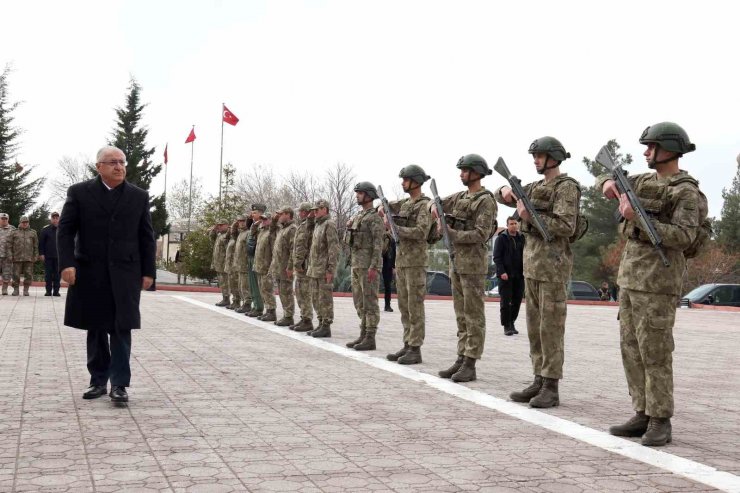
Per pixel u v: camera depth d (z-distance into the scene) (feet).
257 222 47.34
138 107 183.93
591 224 175.01
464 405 20.61
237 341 34.50
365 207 33.60
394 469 14.02
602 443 16.56
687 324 58.08
